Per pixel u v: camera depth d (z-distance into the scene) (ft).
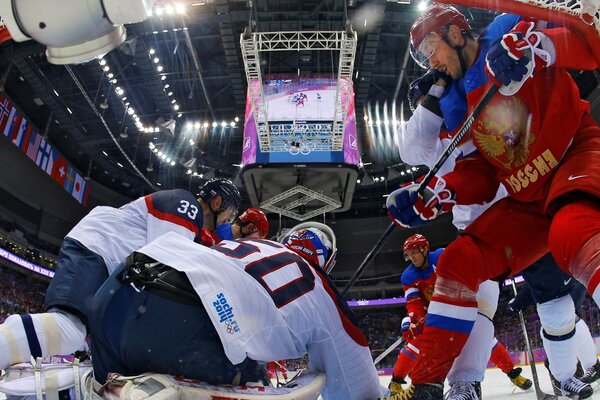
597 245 4.93
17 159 67.21
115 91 60.49
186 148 76.33
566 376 8.50
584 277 5.04
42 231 73.87
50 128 71.97
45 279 73.92
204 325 5.33
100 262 7.79
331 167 48.65
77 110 66.59
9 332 6.66
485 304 7.98
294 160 48.98
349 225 91.81
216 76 63.16
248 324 5.39
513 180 6.58
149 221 7.95
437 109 7.71
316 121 48.80
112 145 74.33
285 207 56.24
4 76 56.18
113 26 3.47
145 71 57.41
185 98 68.08
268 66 61.16
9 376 7.31
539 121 6.18
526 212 6.62
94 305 5.65
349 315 6.46
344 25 52.39
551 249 5.55
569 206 5.47
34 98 64.75
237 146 80.59
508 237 6.61
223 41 54.24
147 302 5.30
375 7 50.37
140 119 68.64
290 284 5.91
